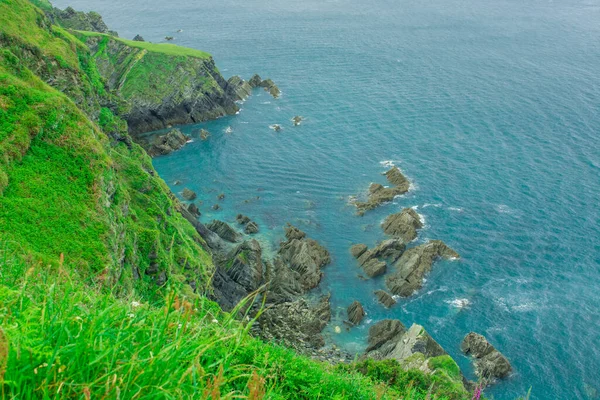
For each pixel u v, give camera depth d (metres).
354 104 156.25
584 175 113.69
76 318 9.91
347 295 85.25
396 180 114.12
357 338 77.50
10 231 44.94
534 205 104.44
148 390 9.01
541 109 146.38
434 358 63.19
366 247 94.00
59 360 8.56
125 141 94.00
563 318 79.00
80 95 78.00
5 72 61.00
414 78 174.25
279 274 87.38
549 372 70.62
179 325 11.48
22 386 8.22
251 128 145.00
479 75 174.38
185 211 94.88
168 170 124.38
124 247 58.34
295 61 194.50
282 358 21.08
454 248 93.88
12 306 10.36
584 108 145.62
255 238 98.75
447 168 119.00
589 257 90.62
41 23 83.12
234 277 86.69
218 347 14.09
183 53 158.25
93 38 154.75
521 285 85.44
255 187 116.06
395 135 135.75
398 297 84.62
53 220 49.09
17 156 52.19
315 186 115.19
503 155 123.44
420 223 99.31
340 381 21.70
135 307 13.12
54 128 57.94
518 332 77.06
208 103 152.88
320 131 140.62
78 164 57.22
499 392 67.94
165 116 148.25
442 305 82.44
